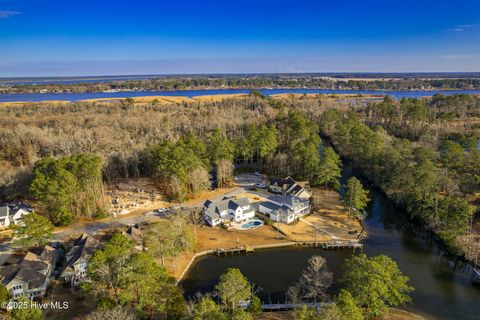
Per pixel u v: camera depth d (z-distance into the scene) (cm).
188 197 8162
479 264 5291
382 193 8581
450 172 8038
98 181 7500
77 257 5078
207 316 3447
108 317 3425
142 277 3900
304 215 7344
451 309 4534
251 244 6175
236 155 10512
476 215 6762
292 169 9731
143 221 6856
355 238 6394
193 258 5753
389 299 4078
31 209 7162
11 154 10288
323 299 4422
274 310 4438
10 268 4812
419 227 6831
